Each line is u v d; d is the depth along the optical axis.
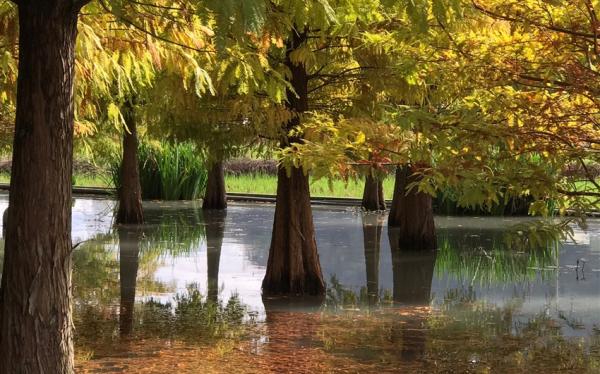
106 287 13.23
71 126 5.18
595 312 11.27
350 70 12.20
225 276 14.43
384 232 21.20
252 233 21.08
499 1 5.80
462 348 9.18
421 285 13.72
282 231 12.90
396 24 9.20
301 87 12.29
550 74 5.76
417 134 5.97
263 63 7.54
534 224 5.87
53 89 5.05
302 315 11.12
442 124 5.70
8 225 5.16
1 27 6.32
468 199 5.52
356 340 9.59
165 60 7.23
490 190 5.51
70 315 5.29
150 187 31.16
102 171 38.12
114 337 9.61
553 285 13.58
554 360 8.59
